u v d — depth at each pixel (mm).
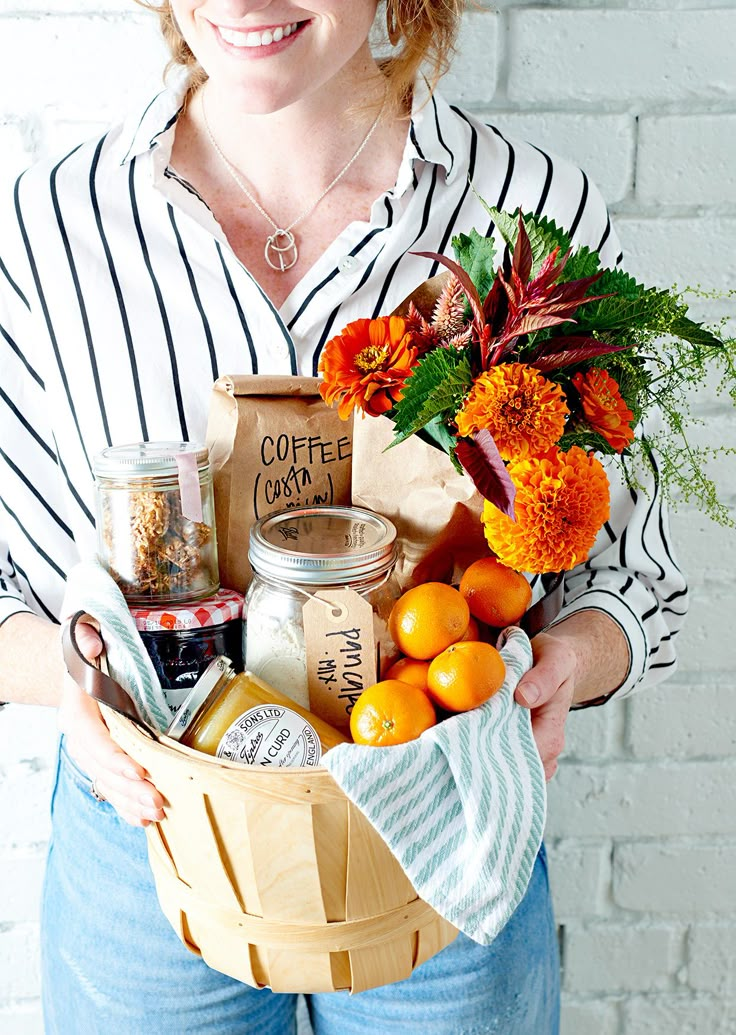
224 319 844
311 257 871
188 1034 923
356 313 856
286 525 697
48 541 934
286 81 717
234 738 629
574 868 1293
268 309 828
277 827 596
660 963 1342
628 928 1323
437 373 612
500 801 597
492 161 876
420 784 589
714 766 1253
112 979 912
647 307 640
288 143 841
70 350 867
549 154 897
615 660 852
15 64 992
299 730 634
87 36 990
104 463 695
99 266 851
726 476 1137
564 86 1020
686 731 1237
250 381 734
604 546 938
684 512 1151
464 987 890
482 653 619
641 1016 1366
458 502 687
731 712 1232
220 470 740
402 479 715
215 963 713
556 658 704
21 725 1185
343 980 691
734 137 1042
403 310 703
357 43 732
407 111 872
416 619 646
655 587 945
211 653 707
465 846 604
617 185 1054
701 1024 1372
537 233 649
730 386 1102
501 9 991
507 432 591
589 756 1245
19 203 860
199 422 871
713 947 1338
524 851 613
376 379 649
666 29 1004
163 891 722
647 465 895
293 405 747
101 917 907
